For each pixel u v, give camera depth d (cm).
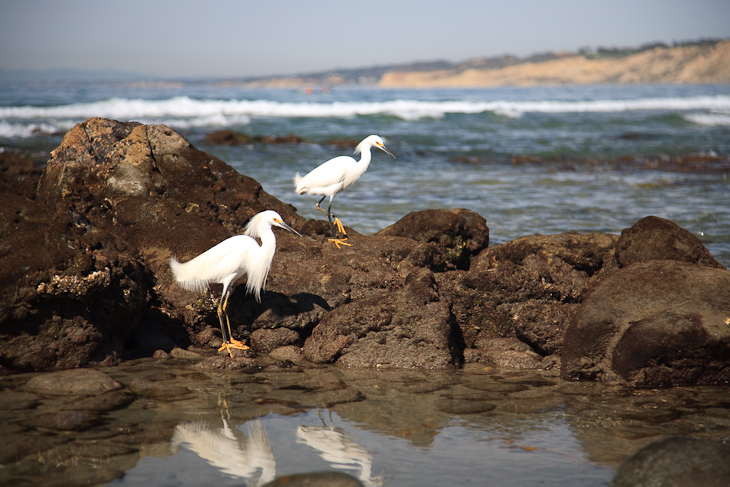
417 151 2686
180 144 834
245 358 619
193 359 639
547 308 670
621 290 597
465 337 705
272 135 3169
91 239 636
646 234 692
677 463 369
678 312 560
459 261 852
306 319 680
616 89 14275
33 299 564
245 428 461
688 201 1580
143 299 656
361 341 636
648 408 508
